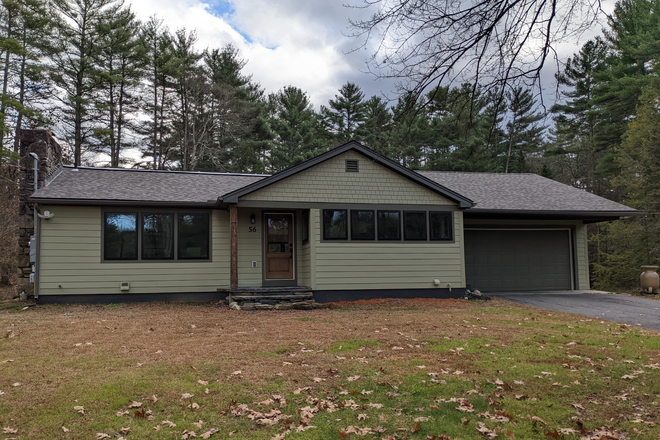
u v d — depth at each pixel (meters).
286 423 4.29
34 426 4.13
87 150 27.14
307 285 13.12
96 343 7.21
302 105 37.03
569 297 14.38
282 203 12.62
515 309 11.45
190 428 4.15
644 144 19.81
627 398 4.94
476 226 15.84
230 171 31.33
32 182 13.38
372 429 4.18
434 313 10.62
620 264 19.81
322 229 12.88
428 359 6.32
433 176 18.06
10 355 6.43
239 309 11.14
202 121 30.86
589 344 7.29
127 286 12.34
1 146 18.83
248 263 13.61
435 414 4.51
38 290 11.77
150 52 29.11
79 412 4.43
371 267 13.13
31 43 22.86
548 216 15.74
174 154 31.19
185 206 12.90
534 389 5.18
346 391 5.08
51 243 11.91
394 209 13.43
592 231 24.36
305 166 12.67
